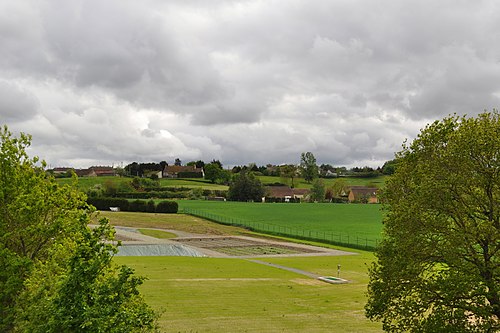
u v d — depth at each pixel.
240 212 135.50
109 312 14.29
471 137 21.97
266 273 50.59
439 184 21.81
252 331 28.33
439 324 20.75
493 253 21.58
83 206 21.81
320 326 30.03
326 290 42.41
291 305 35.78
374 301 23.70
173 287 40.06
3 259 18.12
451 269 22.08
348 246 80.06
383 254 24.17
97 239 15.91
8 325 17.84
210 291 39.31
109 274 17.91
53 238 20.94
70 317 13.91
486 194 22.45
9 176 20.19
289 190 196.75
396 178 25.44
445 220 22.28
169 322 29.30
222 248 76.50
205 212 133.12
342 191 187.50
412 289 23.08
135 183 177.88
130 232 85.81
